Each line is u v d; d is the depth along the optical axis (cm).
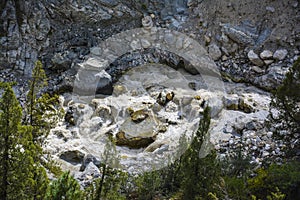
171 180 696
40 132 644
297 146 739
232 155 772
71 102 959
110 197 591
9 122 499
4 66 1079
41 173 526
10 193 504
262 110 939
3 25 1095
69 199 508
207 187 609
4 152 500
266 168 709
